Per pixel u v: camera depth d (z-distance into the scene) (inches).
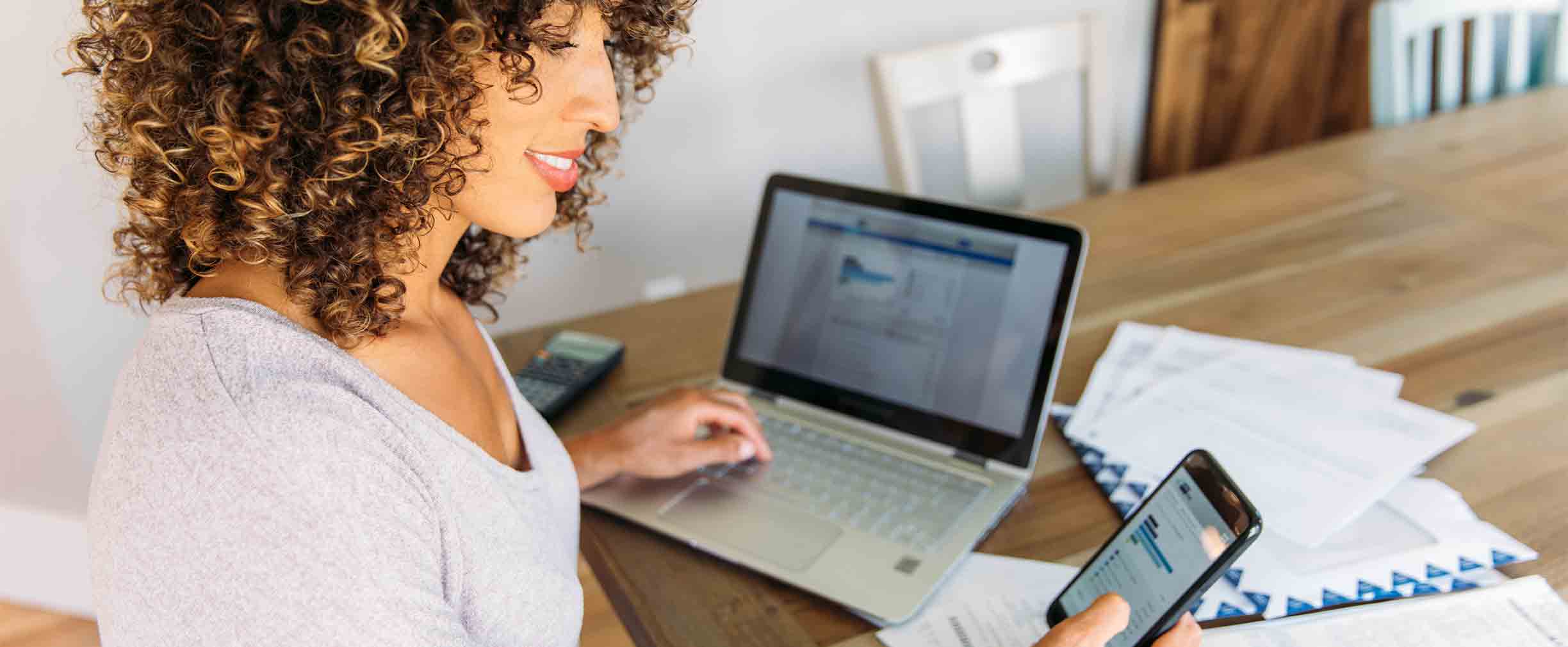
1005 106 72.7
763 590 37.4
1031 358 41.8
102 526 23.9
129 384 25.0
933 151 97.6
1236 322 51.5
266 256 25.2
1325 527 37.6
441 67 24.3
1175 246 59.7
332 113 24.0
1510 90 81.8
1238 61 101.7
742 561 38.1
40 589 80.7
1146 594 31.7
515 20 25.1
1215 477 31.4
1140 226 62.4
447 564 27.5
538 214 29.4
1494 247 56.2
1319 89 105.2
